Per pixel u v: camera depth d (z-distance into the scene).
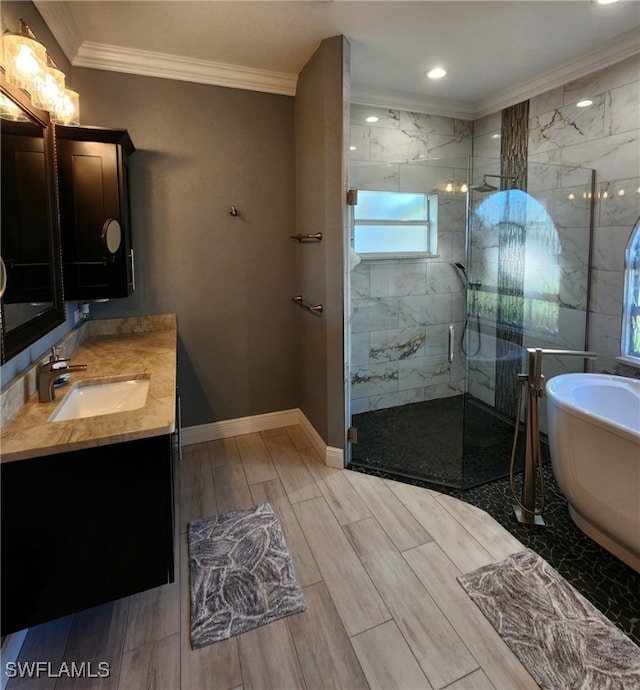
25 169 1.64
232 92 2.82
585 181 2.74
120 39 2.34
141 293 2.79
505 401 3.07
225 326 3.06
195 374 3.03
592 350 2.81
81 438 1.27
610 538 1.93
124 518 1.36
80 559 1.34
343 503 2.35
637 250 2.54
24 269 1.60
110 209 2.24
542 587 1.74
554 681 1.36
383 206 3.12
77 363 2.04
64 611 1.34
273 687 1.37
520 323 3.04
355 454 2.89
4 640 1.36
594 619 1.58
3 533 1.25
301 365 3.24
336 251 2.53
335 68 2.35
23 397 1.53
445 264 3.22
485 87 3.14
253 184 2.97
